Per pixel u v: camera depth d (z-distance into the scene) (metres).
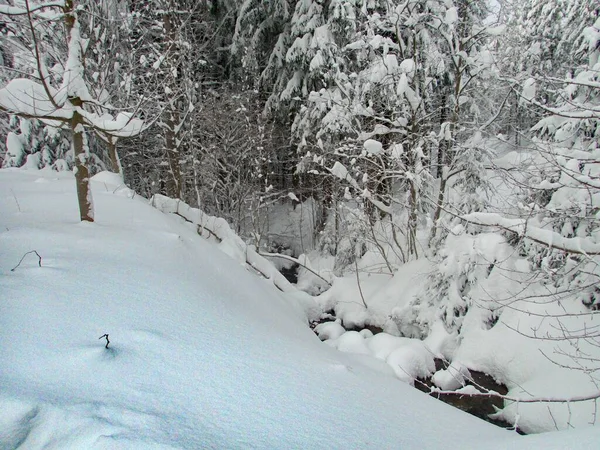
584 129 5.51
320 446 1.93
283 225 16.38
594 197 4.18
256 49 14.28
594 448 1.94
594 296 5.42
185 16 11.12
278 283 8.84
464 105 10.38
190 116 11.45
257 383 2.43
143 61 8.25
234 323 3.47
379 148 8.51
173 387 2.12
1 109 3.69
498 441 2.40
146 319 2.88
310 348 3.78
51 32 7.37
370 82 8.79
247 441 1.80
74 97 4.14
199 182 13.32
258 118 13.63
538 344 5.61
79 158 4.48
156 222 5.68
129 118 4.16
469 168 8.16
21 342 2.18
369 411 2.55
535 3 11.48
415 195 9.17
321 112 11.34
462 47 8.55
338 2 10.22
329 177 12.30
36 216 4.81
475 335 6.45
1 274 2.98
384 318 8.39
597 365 4.93
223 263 5.99
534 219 5.88
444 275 7.14
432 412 2.97
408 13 8.73
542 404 4.99
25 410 1.63
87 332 2.47
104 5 8.12
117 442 1.51
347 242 11.59
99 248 4.02
